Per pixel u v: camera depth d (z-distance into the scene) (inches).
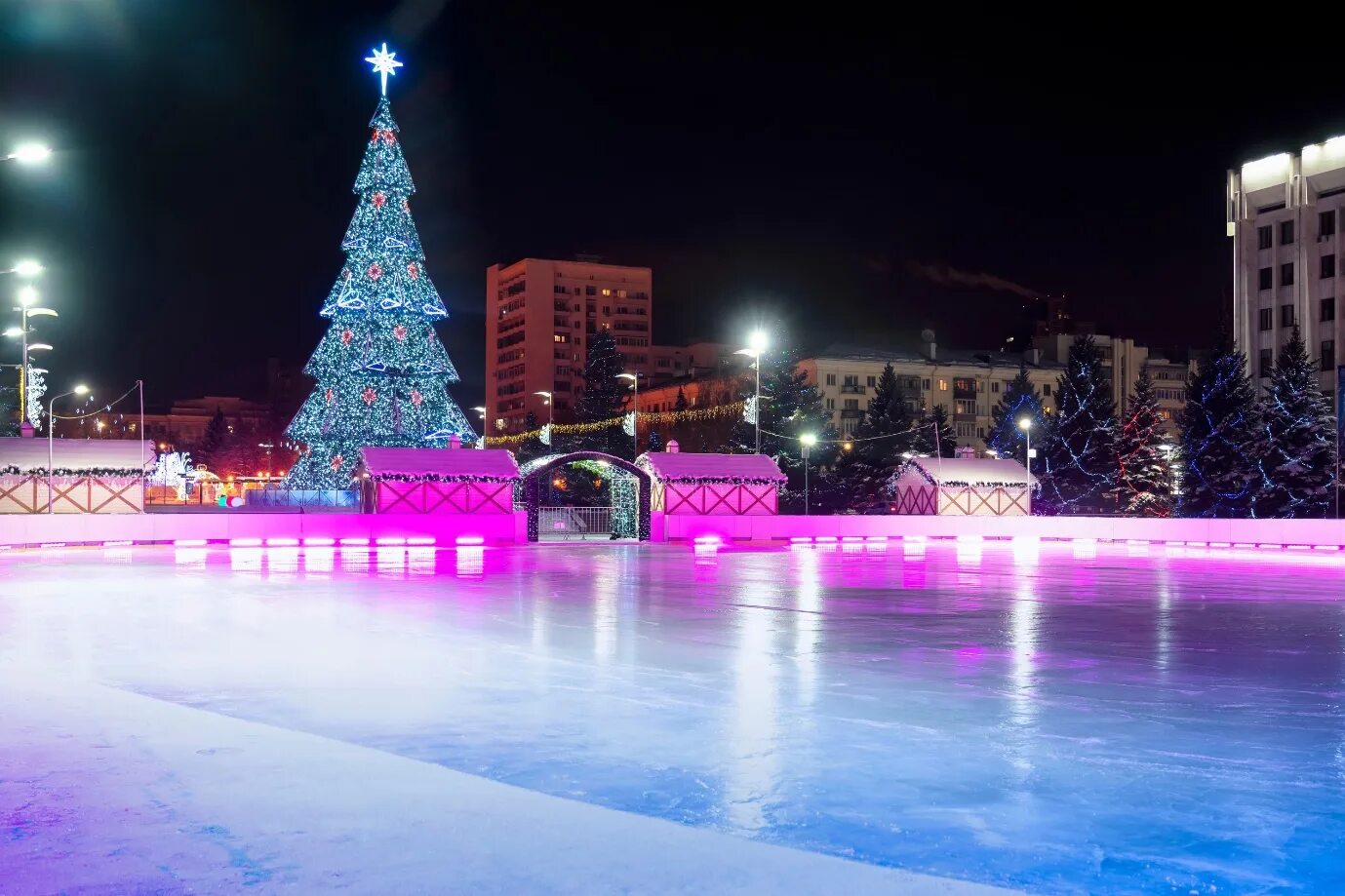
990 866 229.0
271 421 6550.2
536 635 632.4
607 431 3823.8
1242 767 317.4
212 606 794.8
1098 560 1560.0
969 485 2422.5
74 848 210.5
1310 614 778.2
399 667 502.9
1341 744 350.3
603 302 7716.5
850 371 4626.0
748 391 3024.1
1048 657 549.0
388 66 2598.4
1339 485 2413.9
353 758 286.5
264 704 406.6
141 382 2049.7
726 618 730.2
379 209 2566.4
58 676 427.8
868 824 256.5
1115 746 344.5
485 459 1989.4
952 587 1017.5
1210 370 2723.9
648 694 432.5
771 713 394.3
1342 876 224.7
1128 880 221.3
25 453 1914.4
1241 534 1963.6
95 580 1055.6
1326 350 3412.9
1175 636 646.5
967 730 366.0
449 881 193.3
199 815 232.4
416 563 1378.0
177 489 3533.5
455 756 323.3
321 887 190.4
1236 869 228.5
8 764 277.1
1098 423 2982.3
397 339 2561.5
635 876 196.9
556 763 314.0
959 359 4864.7
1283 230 3555.6
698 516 2079.2
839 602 856.3
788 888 191.5
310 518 1850.4
